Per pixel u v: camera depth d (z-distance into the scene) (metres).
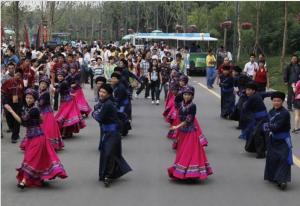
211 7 69.62
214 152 13.20
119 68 15.73
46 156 9.91
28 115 9.77
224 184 10.24
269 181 10.49
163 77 22.42
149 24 78.12
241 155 12.87
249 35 48.22
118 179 10.51
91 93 25.55
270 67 38.72
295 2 43.31
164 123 17.41
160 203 8.97
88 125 16.88
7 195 9.38
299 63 20.20
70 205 8.83
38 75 18.00
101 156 10.23
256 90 12.69
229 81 18.41
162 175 10.84
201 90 27.88
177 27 56.09
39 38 41.50
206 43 46.31
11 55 19.75
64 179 10.46
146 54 23.95
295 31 45.31
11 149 13.15
